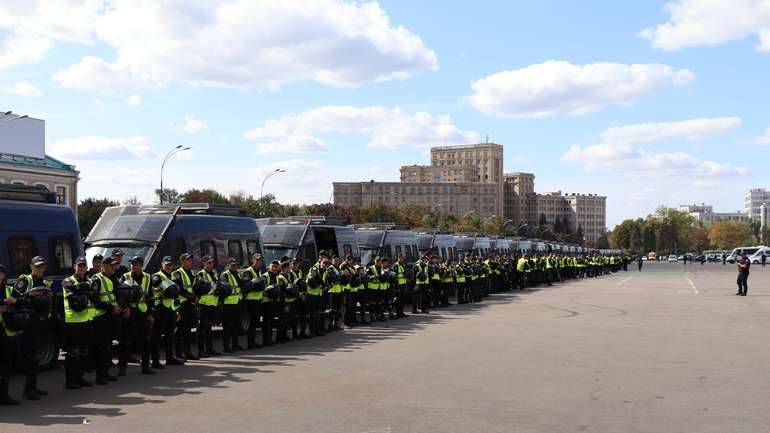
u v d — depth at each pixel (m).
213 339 17.89
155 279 12.84
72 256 13.47
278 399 10.11
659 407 9.56
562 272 53.50
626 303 29.16
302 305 17.45
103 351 11.50
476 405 9.66
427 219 113.19
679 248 194.75
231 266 15.51
